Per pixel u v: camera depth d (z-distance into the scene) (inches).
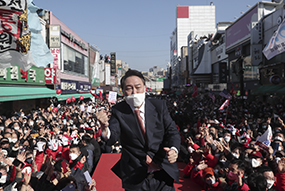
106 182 175.8
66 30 1269.7
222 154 188.9
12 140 297.4
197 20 5556.1
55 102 1018.7
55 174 183.9
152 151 73.8
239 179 153.6
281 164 162.6
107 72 2288.4
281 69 807.7
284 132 296.8
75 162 194.7
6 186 173.3
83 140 246.2
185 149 267.7
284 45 625.6
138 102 72.6
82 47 1578.5
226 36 1416.1
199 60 2089.1
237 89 1238.3
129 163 74.9
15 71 698.8
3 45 291.6
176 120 563.2
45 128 399.5
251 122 444.8
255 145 208.5
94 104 1099.3
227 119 556.1
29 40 320.8
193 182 193.0
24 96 663.8
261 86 927.7
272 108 654.5
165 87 4694.9
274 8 968.9
